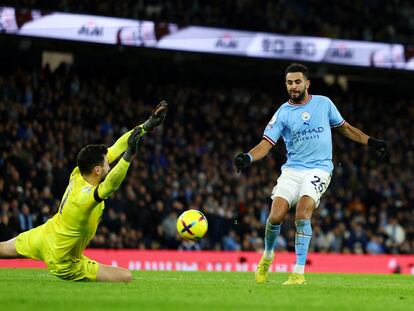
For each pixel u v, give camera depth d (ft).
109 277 47.19
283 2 151.53
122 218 110.42
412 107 169.17
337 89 165.17
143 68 153.07
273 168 137.39
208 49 130.31
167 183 123.24
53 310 31.27
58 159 115.75
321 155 49.96
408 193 144.97
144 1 134.10
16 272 65.21
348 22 155.43
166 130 138.62
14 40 124.16
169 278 59.77
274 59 135.44
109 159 48.42
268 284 49.26
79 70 147.13
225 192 124.88
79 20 119.96
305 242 48.52
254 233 118.62
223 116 148.15
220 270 100.27
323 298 38.73
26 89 127.85
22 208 102.22
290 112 50.19
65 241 45.55
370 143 51.24
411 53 143.74
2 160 109.91
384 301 38.19
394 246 126.93
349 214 131.23
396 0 165.48
